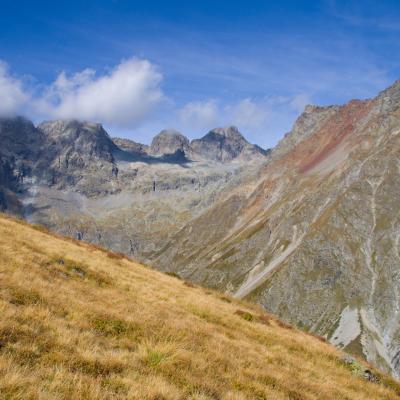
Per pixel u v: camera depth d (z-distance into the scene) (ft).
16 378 28.63
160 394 33.09
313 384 54.70
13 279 54.95
